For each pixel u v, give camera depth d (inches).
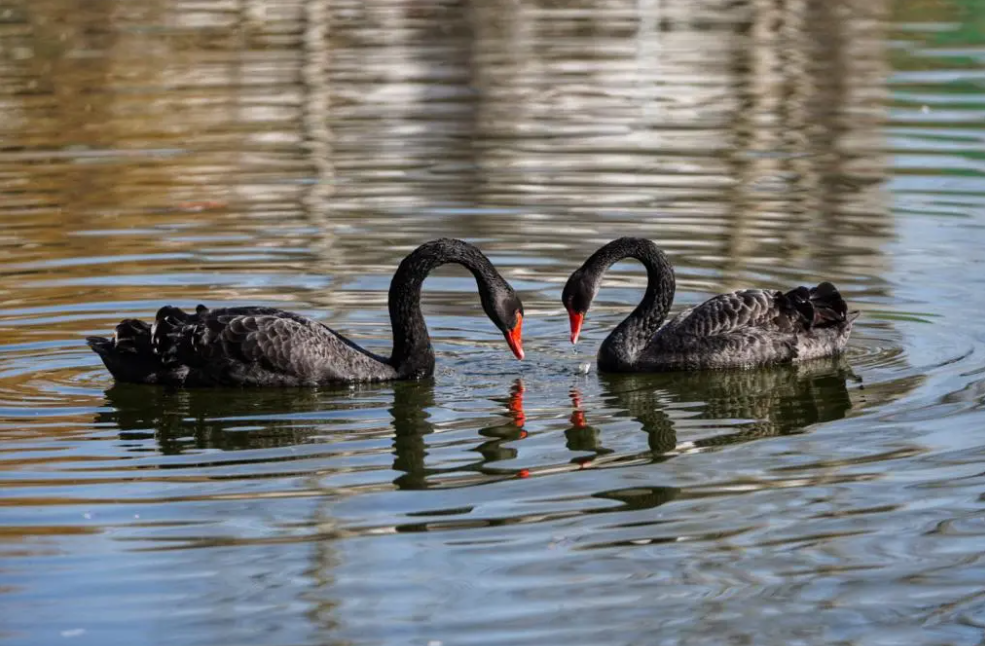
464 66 1063.0
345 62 1075.9
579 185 770.8
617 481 421.1
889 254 658.8
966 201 735.7
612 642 324.2
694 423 479.5
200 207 740.0
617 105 940.6
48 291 615.5
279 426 474.6
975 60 1067.3
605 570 359.9
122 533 382.0
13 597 345.1
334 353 522.9
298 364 517.0
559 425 477.7
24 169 802.8
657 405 501.7
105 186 771.4
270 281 632.4
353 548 373.1
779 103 944.9
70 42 1133.7
